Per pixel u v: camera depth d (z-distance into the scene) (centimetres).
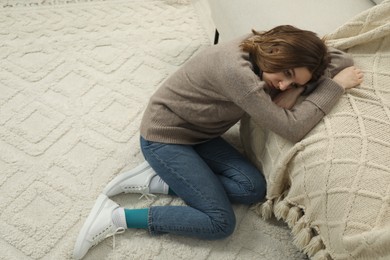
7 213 126
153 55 175
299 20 130
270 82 104
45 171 136
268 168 117
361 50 110
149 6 198
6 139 143
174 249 121
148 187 129
